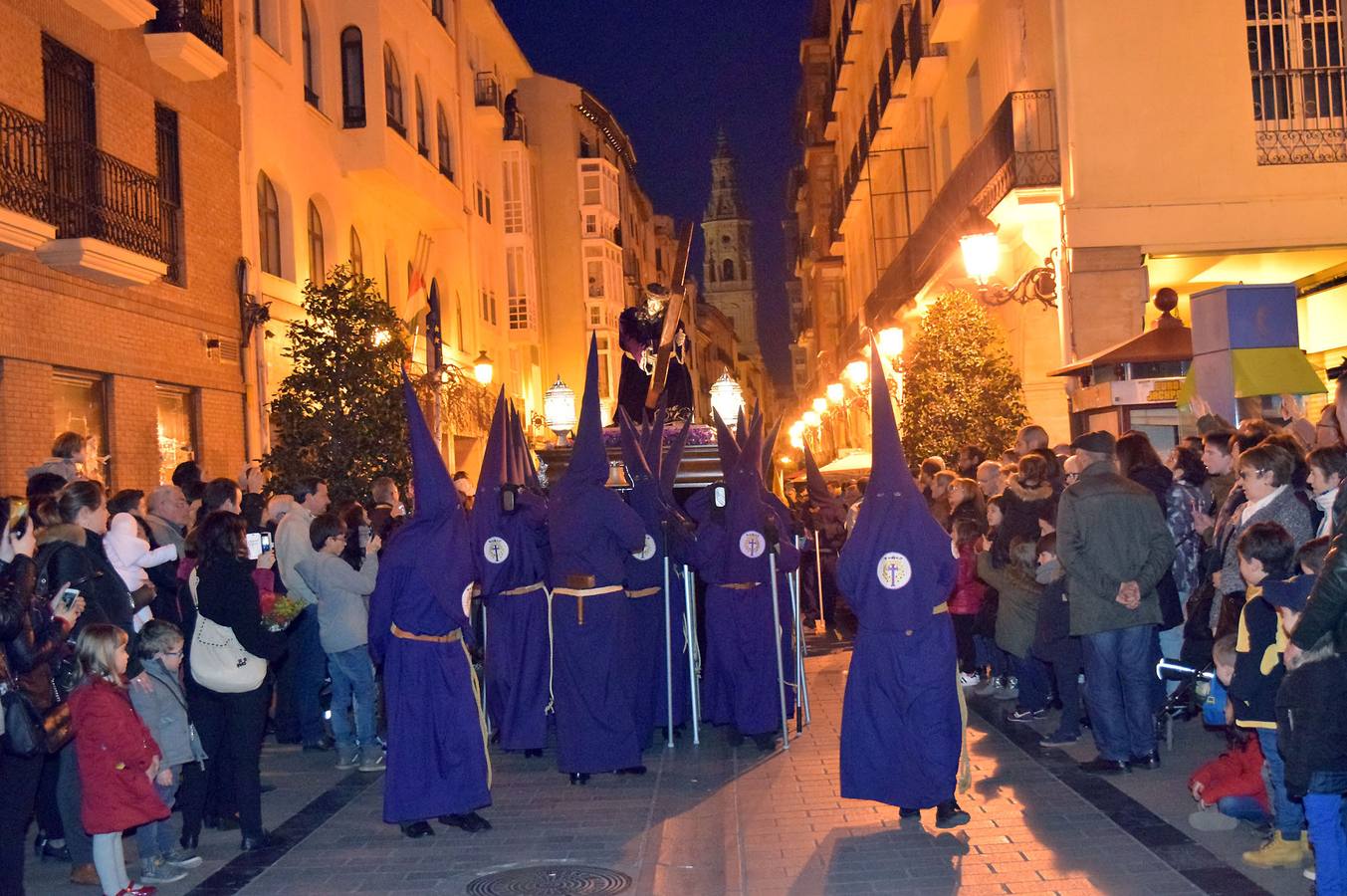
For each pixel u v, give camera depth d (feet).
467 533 26.37
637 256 226.99
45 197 45.42
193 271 58.34
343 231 79.92
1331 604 16.90
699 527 33.73
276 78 69.41
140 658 24.12
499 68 142.92
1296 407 32.68
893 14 96.89
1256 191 53.57
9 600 20.30
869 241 124.77
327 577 32.07
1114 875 20.52
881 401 25.35
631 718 30.25
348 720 33.09
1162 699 29.91
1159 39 53.78
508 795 29.17
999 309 68.80
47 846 25.73
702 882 21.63
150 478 53.42
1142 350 41.52
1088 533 26.91
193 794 24.72
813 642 56.49
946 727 24.17
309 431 57.16
